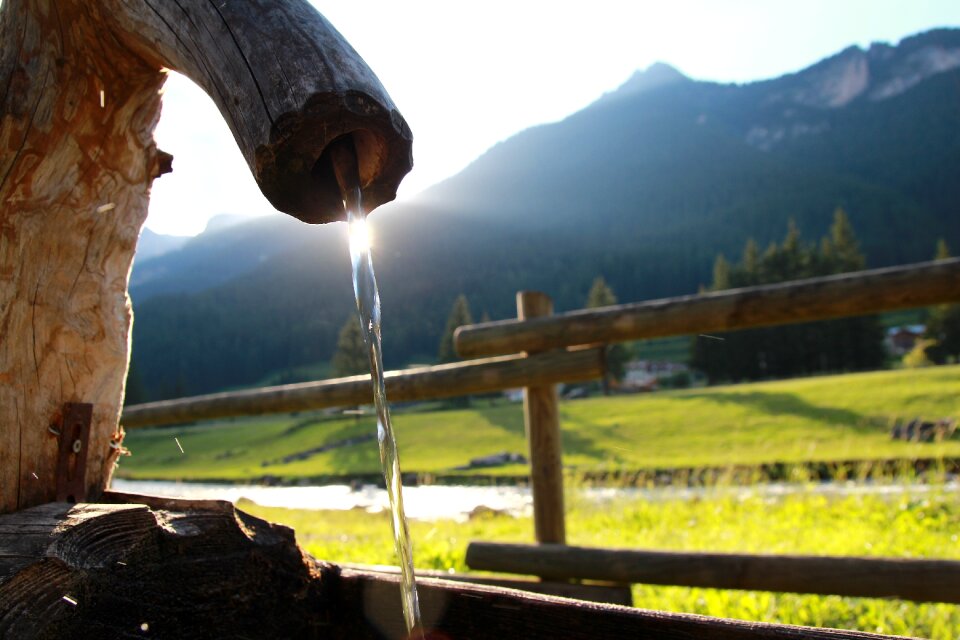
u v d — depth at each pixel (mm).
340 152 1189
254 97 1084
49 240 1467
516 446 30719
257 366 132375
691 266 177000
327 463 27125
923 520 5426
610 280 166125
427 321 140500
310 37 1113
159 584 1195
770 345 72438
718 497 7402
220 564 1268
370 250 1355
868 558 3021
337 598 1453
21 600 1011
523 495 13844
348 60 1108
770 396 35781
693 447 24219
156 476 26719
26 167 1427
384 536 5703
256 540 1326
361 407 4508
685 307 3600
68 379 1504
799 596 3504
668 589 3832
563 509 3896
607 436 28781
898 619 3129
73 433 1496
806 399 33500
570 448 25578
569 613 1256
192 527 1261
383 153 1159
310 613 1403
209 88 1204
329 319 142250
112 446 1614
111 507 1197
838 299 3336
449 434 35969
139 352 130875
